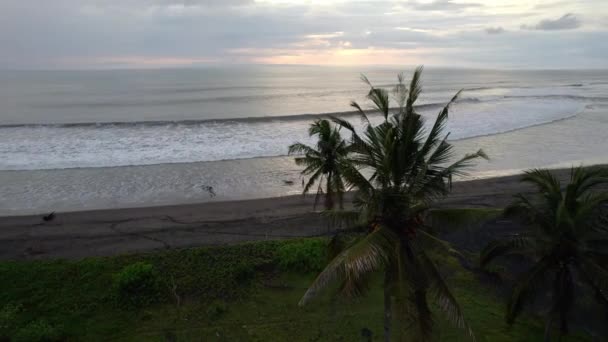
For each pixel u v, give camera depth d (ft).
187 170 83.51
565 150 100.83
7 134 110.22
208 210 63.36
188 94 247.29
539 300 42.86
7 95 237.25
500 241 35.27
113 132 114.42
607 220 31.37
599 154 97.35
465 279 46.55
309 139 109.60
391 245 25.71
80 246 51.72
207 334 38.40
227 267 46.68
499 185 74.18
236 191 72.90
